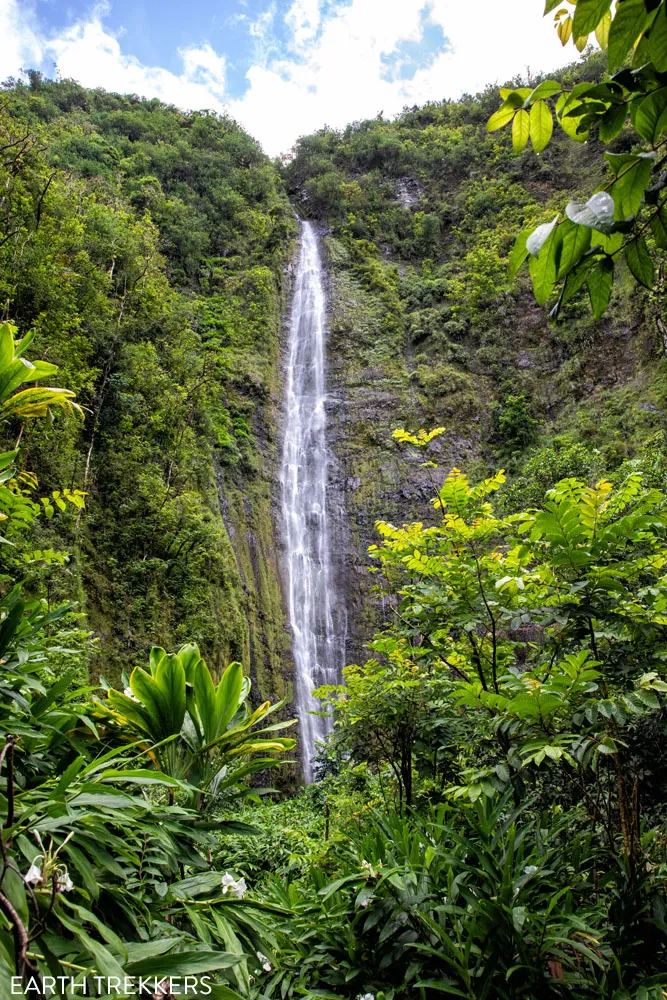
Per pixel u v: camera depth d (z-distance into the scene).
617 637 2.95
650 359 22.02
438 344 27.19
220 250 28.73
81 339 12.46
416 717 3.77
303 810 8.45
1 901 1.04
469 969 2.12
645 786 3.11
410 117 44.81
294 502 21.92
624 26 0.93
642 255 1.02
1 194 11.44
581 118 1.09
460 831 2.76
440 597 3.72
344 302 29.22
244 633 15.02
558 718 2.72
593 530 2.85
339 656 18.98
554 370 25.11
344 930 2.31
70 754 1.96
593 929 2.21
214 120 37.38
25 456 10.34
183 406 15.86
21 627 2.05
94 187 20.11
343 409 24.75
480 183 35.91
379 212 35.81
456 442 23.83
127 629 11.41
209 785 2.10
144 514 13.26
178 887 1.74
